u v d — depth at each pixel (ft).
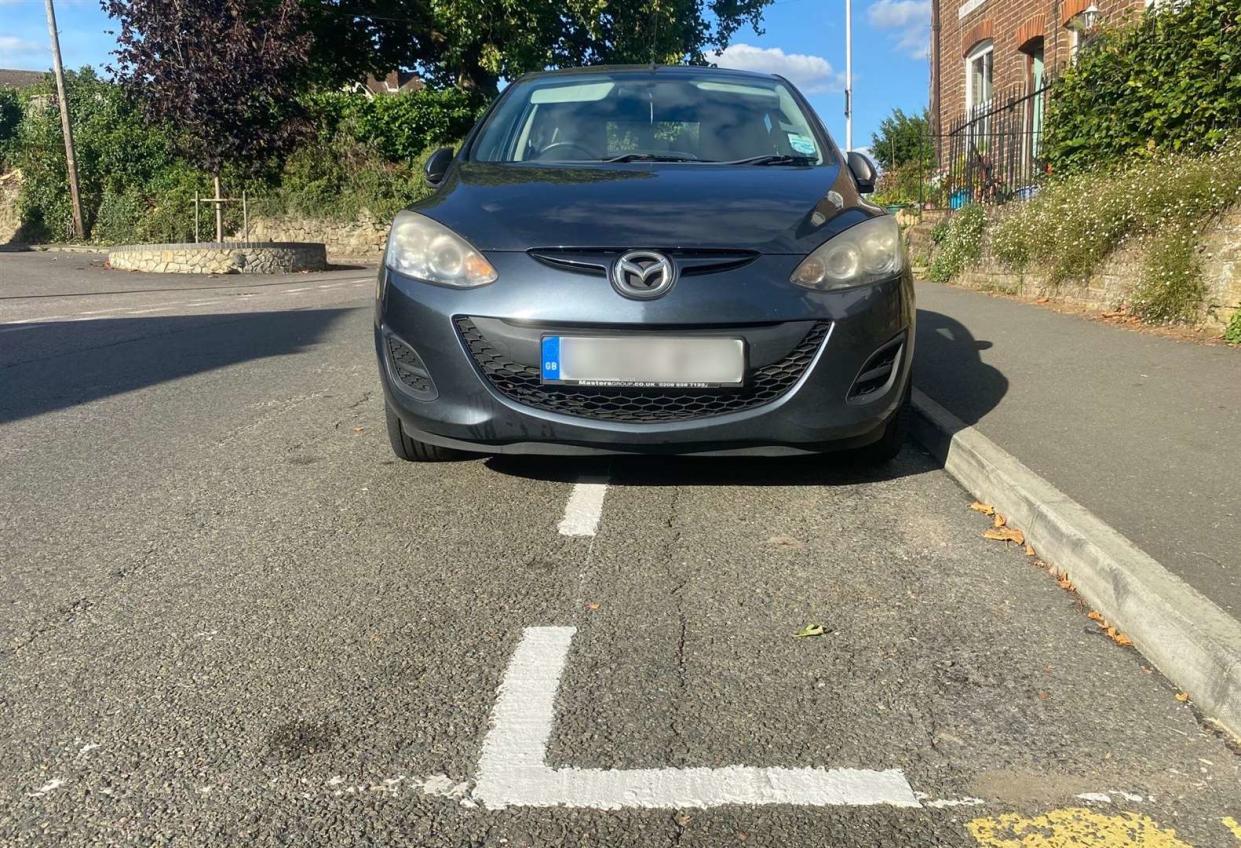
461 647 8.78
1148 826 6.37
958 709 7.75
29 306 38.70
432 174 15.65
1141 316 22.80
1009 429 14.55
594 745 7.26
